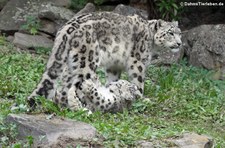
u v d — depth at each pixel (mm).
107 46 16547
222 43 23312
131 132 12797
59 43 15336
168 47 17953
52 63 15289
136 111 16234
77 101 15305
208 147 12555
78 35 15531
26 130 12086
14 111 13852
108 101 15711
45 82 15180
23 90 16922
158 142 12273
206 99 18469
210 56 23391
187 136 12734
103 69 17547
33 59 21047
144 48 17547
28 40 23422
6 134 12258
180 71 21922
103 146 11844
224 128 16094
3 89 16781
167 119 16125
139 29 17375
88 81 15547
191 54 23938
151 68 21719
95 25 16078
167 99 17641
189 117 16594
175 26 18000
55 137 11805
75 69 15562
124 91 16094
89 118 14539
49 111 14312
